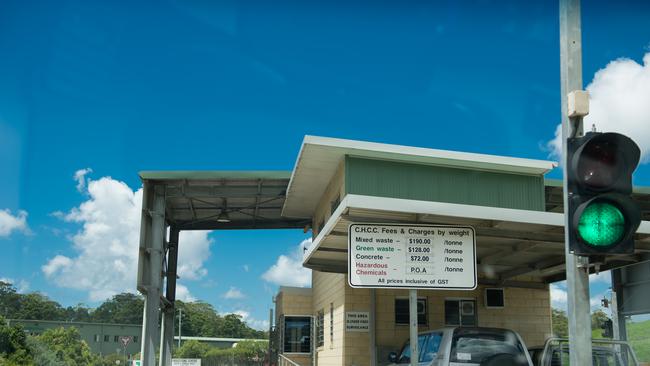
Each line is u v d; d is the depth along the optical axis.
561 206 19.08
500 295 17.11
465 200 15.73
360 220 9.66
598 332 22.58
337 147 15.02
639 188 18.02
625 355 10.42
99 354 40.84
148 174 19.48
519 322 17.09
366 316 16.39
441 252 8.88
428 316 16.84
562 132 5.64
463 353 9.43
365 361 16.11
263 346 59.47
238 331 94.81
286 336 22.16
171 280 23.22
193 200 21.34
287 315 22.31
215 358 44.03
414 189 15.45
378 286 8.66
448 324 16.91
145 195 19.58
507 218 10.24
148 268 19.47
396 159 15.45
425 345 10.49
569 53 5.70
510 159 15.88
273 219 23.27
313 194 19.23
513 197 16.06
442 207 9.93
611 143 5.23
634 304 18.59
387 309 16.50
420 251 8.83
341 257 13.66
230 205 22.17
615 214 5.16
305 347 22.16
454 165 15.78
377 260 8.74
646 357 20.89
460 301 17.11
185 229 23.56
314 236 21.12
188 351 58.19
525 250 12.43
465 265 8.88
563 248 12.58
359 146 15.14
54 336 30.86
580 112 5.43
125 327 44.59
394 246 8.80
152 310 19.19
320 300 20.39
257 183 20.27
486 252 13.20
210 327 93.75
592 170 5.20
